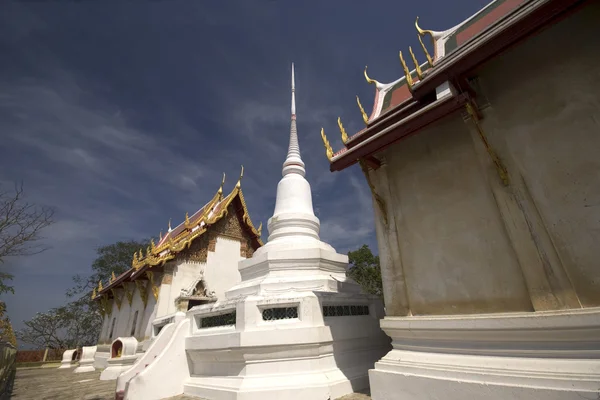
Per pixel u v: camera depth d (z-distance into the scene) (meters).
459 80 5.34
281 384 6.61
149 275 16.92
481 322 4.83
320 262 9.47
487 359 4.75
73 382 13.20
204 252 18.75
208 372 7.98
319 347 7.18
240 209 21.45
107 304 24.45
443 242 5.85
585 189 4.43
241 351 6.88
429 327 5.43
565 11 4.20
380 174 7.16
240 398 6.40
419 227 6.26
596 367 3.87
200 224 19.48
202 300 17.33
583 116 4.61
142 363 8.36
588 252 4.27
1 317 18.91
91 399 9.14
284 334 6.89
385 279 6.56
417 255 6.18
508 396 4.24
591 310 4.02
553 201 4.65
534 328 4.37
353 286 9.77
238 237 20.94
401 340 6.04
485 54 4.84
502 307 4.93
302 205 11.35
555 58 5.01
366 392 7.28
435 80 5.42
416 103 6.28
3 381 11.66
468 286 5.37
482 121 5.57
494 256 5.17
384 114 7.13
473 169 5.73
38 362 25.83
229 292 9.55
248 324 7.05
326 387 6.68
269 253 9.27
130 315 19.33
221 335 7.35
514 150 5.13
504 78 5.47
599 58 4.61
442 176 6.13
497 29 4.61
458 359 5.05
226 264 19.55
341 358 7.74
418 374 5.28
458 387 4.71
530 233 4.75
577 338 4.10
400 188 6.75
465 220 5.63
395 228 6.62
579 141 4.58
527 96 5.18
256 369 6.84
